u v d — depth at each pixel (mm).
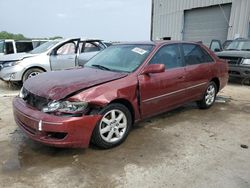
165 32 18156
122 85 3512
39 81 3562
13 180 2760
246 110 5492
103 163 3127
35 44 12125
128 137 3896
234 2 13344
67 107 3035
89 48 8344
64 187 2650
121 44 4730
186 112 5270
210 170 2994
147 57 4012
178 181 2770
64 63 7824
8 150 3438
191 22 16125
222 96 6805
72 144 3084
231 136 4020
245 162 3195
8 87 7918
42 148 3494
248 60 8031
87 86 3240
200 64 5027
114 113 3473
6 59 7395
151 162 3156
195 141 3801
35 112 3123
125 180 2777
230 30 13766
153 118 4832
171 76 4273
